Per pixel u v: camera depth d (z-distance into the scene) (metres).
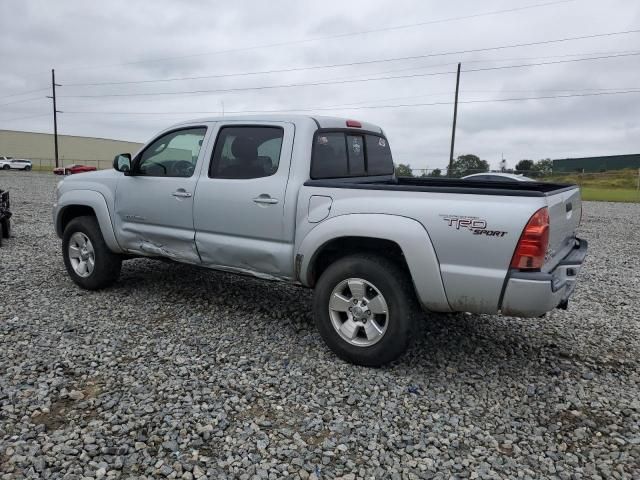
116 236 5.20
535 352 4.18
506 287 3.18
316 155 4.12
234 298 5.38
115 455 2.66
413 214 3.42
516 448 2.83
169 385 3.42
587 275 7.20
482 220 3.20
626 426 3.08
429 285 3.39
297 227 3.96
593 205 22.64
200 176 4.55
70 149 90.38
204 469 2.57
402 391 3.43
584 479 2.58
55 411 3.07
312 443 2.82
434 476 2.57
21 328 4.37
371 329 3.69
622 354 4.19
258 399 3.28
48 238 8.96
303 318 4.82
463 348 4.21
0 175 36.59
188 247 4.69
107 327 4.46
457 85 32.88
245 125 4.37
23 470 2.52
